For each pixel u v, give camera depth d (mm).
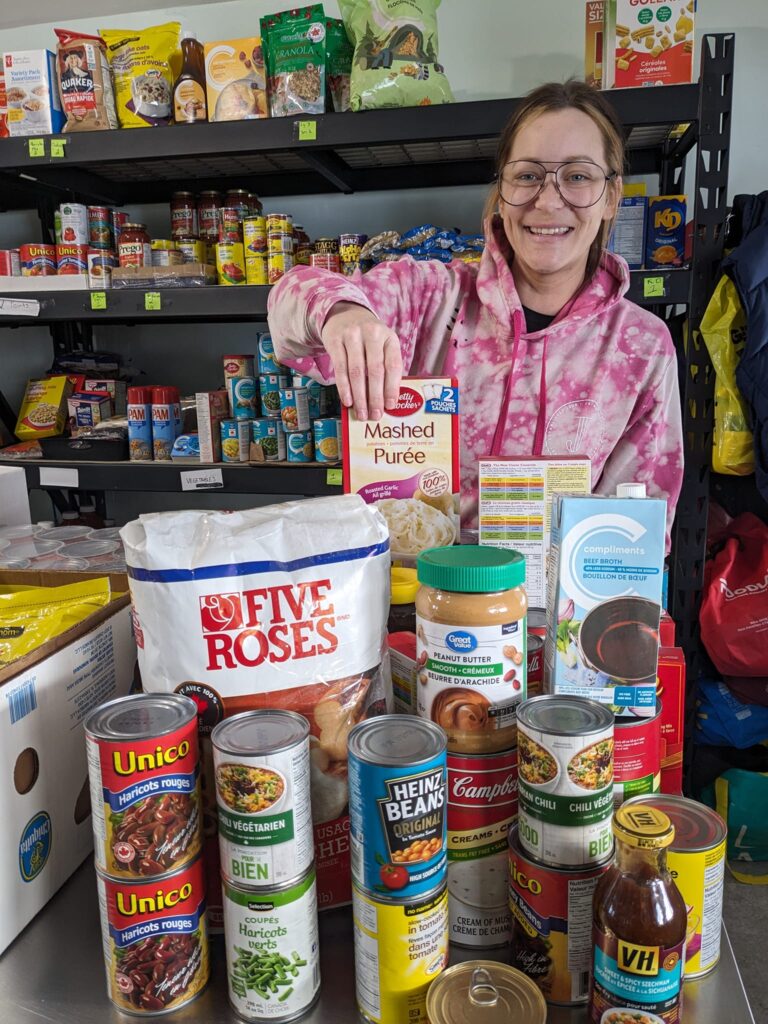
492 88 2887
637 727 669
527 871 595
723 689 2379
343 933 687
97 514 3078
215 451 2631
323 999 613
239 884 567
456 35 2871
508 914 655
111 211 2730
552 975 598
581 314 1437
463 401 1499
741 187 2791
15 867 704
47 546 1179
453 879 649
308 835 583
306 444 2566
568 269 1428
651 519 653
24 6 3049
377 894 551
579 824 575
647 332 1471
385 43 2195
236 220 2602
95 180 3023
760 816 2281
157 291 2504
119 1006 606
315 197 3064
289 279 1171
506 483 873
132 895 582
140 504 3469
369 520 693
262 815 553
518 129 1366
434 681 635
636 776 678
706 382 2271
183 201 2754
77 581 1013
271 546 652
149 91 2473
